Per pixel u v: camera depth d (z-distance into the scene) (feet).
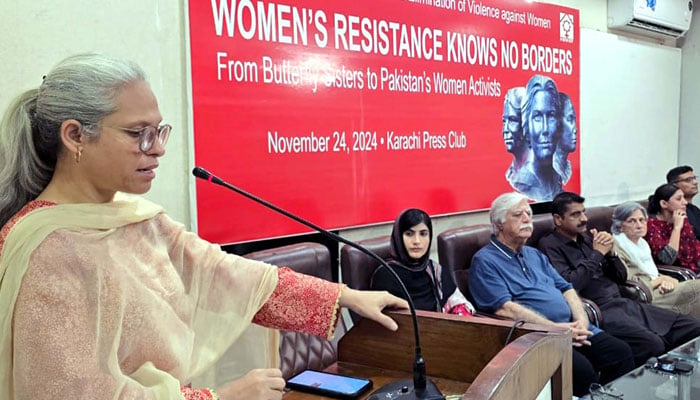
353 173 9.47
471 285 9.74
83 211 3.21
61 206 3.15
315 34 8.84
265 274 4.34
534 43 12.91
